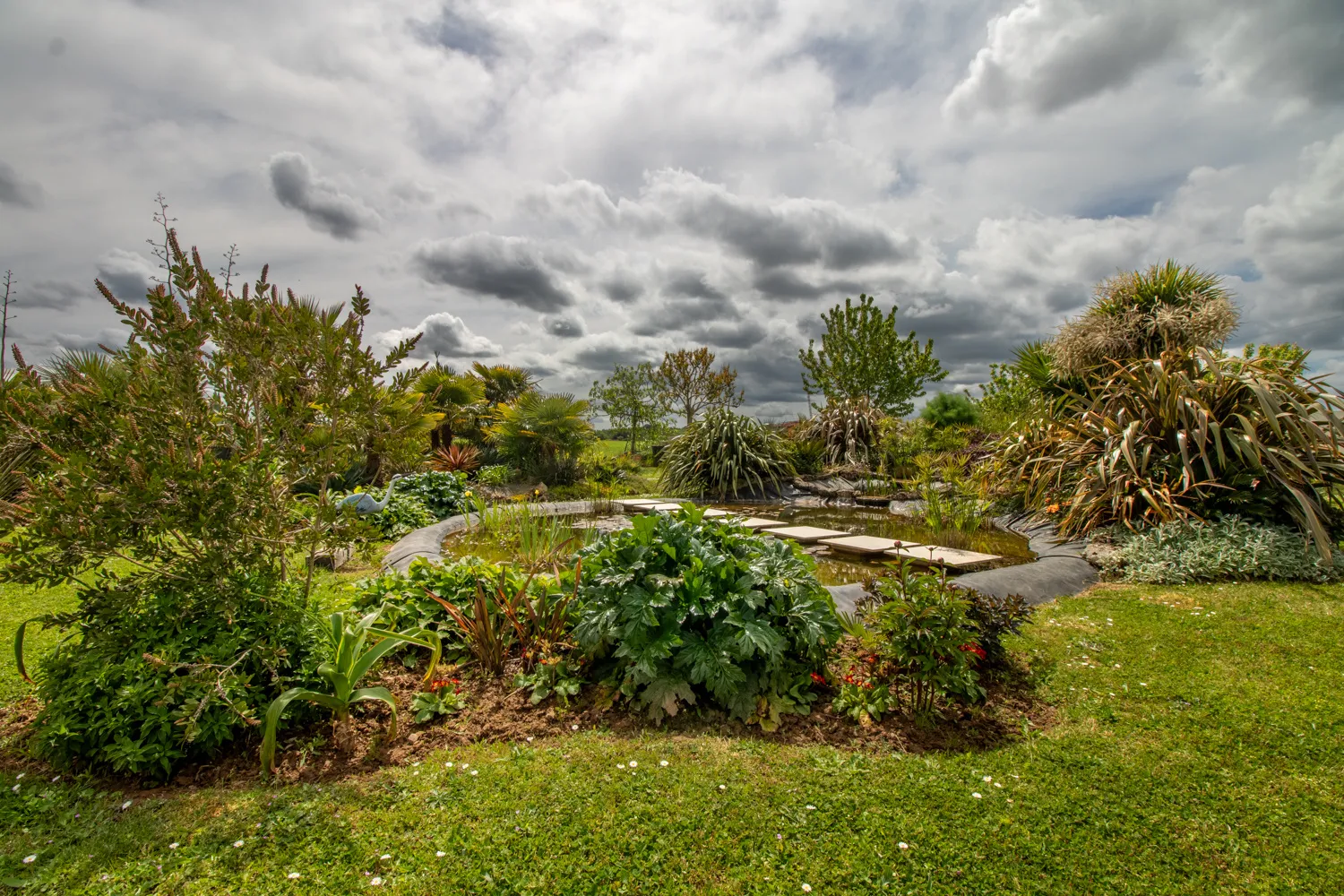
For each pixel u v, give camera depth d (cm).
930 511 795
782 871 189
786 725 282
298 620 282
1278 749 259
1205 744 264
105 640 254
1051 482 746
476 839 200
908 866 191
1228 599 453
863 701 291
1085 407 816
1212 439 619
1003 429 1270
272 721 233
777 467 1190
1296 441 599
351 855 192
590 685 312
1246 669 336
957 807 219
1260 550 514
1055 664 345
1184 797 227
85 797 222
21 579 247
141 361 281
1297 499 549
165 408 274
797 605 304
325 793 224
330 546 308
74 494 239
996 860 194
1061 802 223
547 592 353
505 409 1450
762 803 220
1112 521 634
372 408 323
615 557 326
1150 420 662
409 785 230
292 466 307
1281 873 190
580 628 305
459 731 275
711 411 1256
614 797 222
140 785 234
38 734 244
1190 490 597
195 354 286
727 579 305
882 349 1802
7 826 205
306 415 306
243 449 299
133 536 258
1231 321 775
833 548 650
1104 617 421
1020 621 347
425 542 622
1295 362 649
